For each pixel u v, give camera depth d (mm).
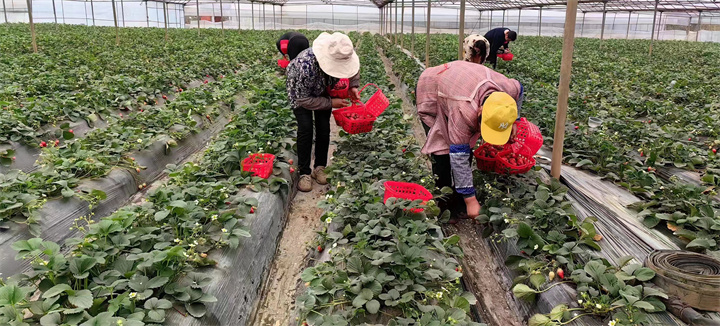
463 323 3076
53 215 4723
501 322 3811
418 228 4023
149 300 3014
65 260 3146
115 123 7395
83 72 10867
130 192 6004
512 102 3736
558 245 3881
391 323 3008
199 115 8836
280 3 41750
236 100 10797
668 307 3160
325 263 3842
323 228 5391
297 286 4402
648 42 34500
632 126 7520
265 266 4582
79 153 5664
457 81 4188
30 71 10711
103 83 9859
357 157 6395
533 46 27641
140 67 12414
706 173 5816
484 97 4027
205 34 30500
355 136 7039
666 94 10852
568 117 8555
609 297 3240
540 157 6422
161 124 7637
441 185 4922
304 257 4879
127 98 9086
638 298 3029
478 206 4488
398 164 5902
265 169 5504
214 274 3730
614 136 6969
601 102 9656
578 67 15789
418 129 9398
